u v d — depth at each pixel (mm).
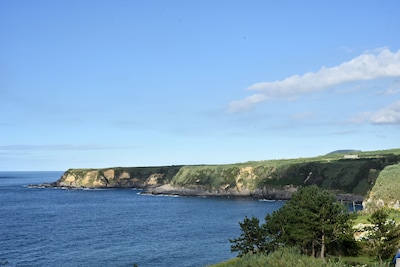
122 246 92250
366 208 129375
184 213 161125
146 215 156625
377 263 53031
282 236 58188
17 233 112688
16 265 74938
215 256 80562
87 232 114250
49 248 90688
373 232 59344
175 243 95000
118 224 131375
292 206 61031
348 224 61312
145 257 80625
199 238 101375
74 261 77750
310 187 64312
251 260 43938
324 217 56844
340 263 43688
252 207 180875
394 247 56031
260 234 58719
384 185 128125
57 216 155250
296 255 43594
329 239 58531
